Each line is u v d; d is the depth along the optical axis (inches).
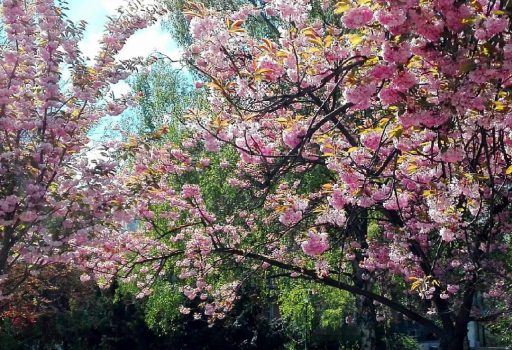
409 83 188.1
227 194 503.5
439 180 265.1
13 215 301.3
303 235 302.7
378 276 433.1
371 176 237.8
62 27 308.3
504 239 435.8
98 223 316.5
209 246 403.2
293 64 240.5
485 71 173.0
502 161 278.7
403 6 171.8
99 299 894.4
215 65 269.4
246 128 255.3
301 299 564.1
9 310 603.8
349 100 198.5
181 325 781.9
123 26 331.9
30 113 310.5
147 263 432.8
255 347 849.5
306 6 250.8
